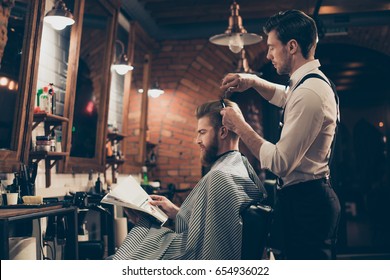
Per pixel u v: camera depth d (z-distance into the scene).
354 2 4.83
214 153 1.61
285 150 1.53
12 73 2.49
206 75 5.80
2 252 1.59
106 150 4.13
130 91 4.74
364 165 6.78
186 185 5.66
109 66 3.95
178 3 4.90
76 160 3.38
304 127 1.53
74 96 3.27
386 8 4.91
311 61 1.65
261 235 1.38
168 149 5.73
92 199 2.91
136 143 5.28
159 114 5.78
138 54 5.23
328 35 5.48
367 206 6.78
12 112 2.52
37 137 2.73
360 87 6.64
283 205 1.65
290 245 1.62
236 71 4.52
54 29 3.07
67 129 3.18
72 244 2.26
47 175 2.95
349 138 6.84
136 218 1.64
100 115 3.87
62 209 2.14
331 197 1.61
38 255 2.64
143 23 5.25
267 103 5.91
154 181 5.51
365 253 5.68
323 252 1.58
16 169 2.51
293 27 1.64
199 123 1.65
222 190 1.42
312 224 1.58
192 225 1.42
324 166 1.62
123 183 1.65
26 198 2.22
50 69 3.03
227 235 1.38
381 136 6.69
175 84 5.79
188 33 5.65
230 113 1.60
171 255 1.43
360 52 5.89
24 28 2.59
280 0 4.80
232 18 3.50
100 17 3.79
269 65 6.14
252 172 1.58
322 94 1.56
